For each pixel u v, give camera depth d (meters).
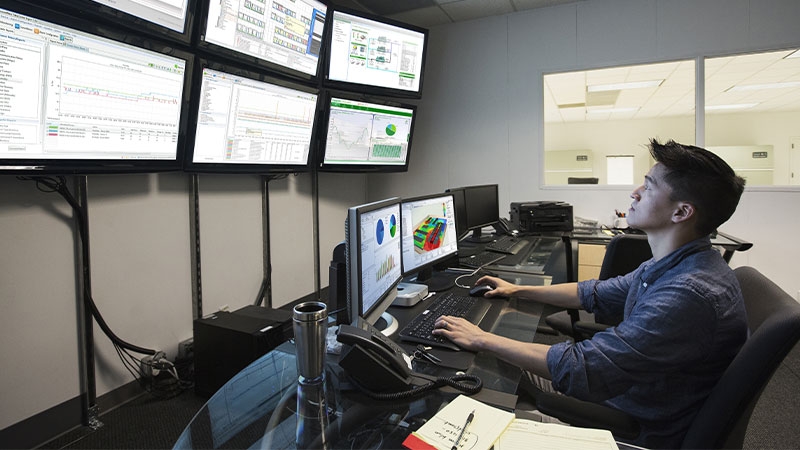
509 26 3.83
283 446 0.78
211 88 2.15
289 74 2.57
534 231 3.30
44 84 1.55
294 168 2.83
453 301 1.54
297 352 0.99
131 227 2.15
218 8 2.06
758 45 3.16
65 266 1.89
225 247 2.70
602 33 3.55
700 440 0.84
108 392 2.07
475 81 3.98
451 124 4.09
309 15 2.56
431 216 1.83
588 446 0.74
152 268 2.26
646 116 8.52
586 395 0.95
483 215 3.00
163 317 2.33
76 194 1.90
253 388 1.03
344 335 0.94
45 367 1.83
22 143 1.54
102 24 1.66
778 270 3.23
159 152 2.03
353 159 3.27
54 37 1.53
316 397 0.94
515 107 3.86
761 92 6.30
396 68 3.25
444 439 0.75
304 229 3.42
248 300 2.88
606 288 1.46
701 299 0.89
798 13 3.07
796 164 8.18
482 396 0.91
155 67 1.89
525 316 1.45
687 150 0.99
